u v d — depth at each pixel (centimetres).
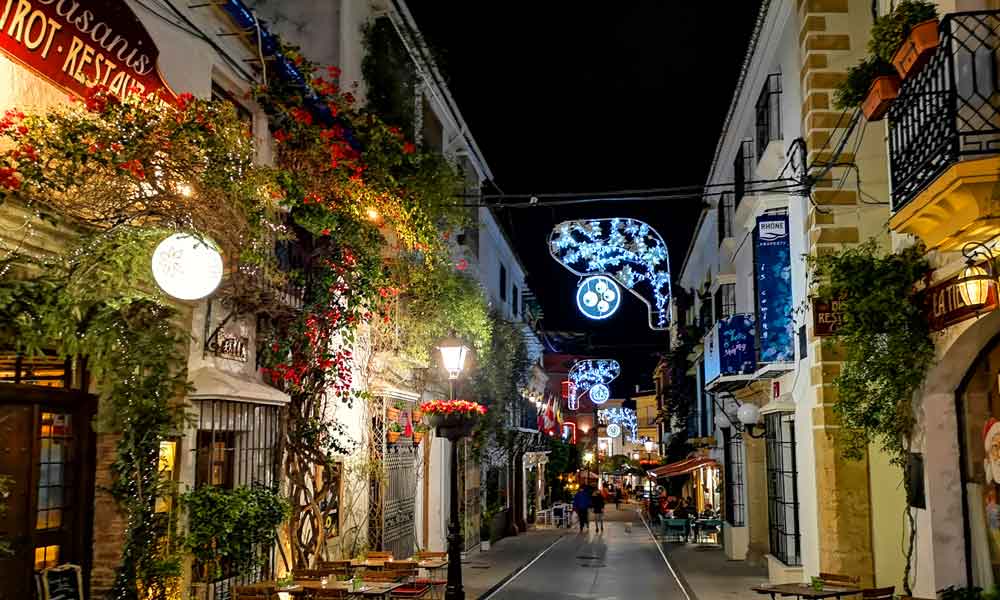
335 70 1231
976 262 757
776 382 1534
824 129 1209
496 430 2430
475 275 2442
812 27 1223
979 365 873
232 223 872
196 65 981
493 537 2664
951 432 916
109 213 784
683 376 3322
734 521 2223
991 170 646
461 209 1547
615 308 2547
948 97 698
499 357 2419
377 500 1575
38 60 713
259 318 1121
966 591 859
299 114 1086
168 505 889
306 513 1184
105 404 813
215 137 812
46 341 728
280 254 1080
